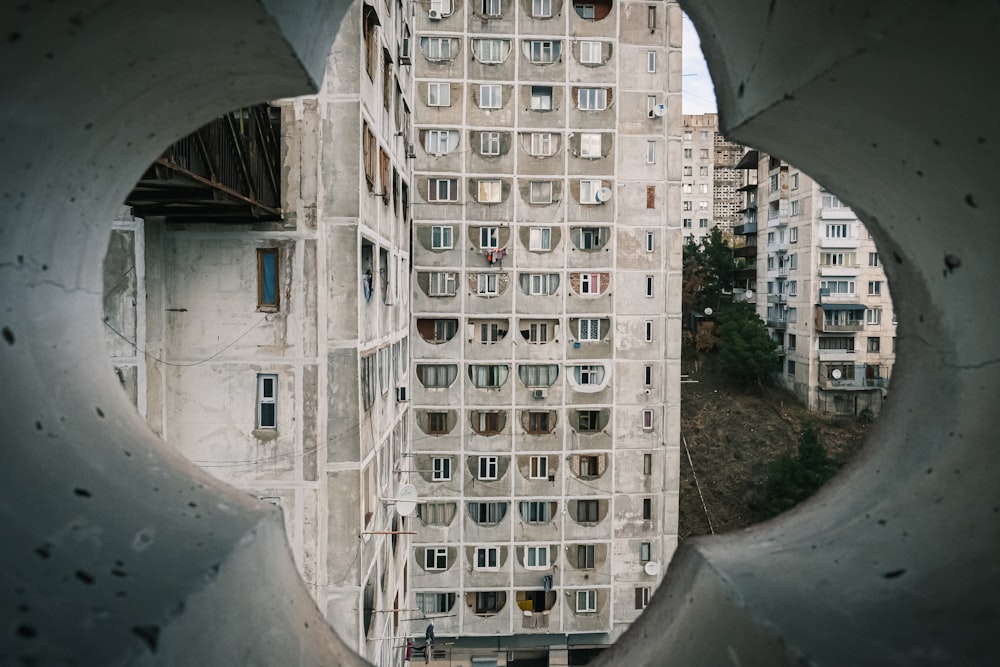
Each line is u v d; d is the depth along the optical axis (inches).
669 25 886.4
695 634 123.3
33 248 103.7
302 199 374.0
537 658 955.3
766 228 1745.8
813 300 1531.7
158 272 367.6
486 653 923.4
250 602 114.1
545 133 884.6
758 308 1815.9
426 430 887.7
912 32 77.2
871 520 116.1
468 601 896.9
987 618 82.4
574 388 893.8
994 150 86.0
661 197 893.2
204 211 344.8
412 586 885.8
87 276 122.2
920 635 86.8
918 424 119.4
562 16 874.8
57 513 93.4
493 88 878.4
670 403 903.7
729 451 1498.5
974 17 70.9
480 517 895.7
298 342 376.5
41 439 100.1
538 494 893.2
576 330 896.3
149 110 113.1
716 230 2123.5
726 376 1747.0
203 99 118.7
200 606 94.7
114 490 107.3
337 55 373.4
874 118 97.2
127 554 95.1
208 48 100.9
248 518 121.3
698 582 129.0
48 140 97.0
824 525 125.9
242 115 317.1
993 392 100.5
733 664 107.5
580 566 902.4
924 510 106.4
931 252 111.2
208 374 375.2
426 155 874.8
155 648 82.8
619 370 898.7
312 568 378.0
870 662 86.5
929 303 116.2
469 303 885.2
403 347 604.7
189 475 128.6
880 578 100.8
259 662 113.5
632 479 902.4
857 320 1512.1
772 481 1323.8
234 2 87.4
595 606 903.7
